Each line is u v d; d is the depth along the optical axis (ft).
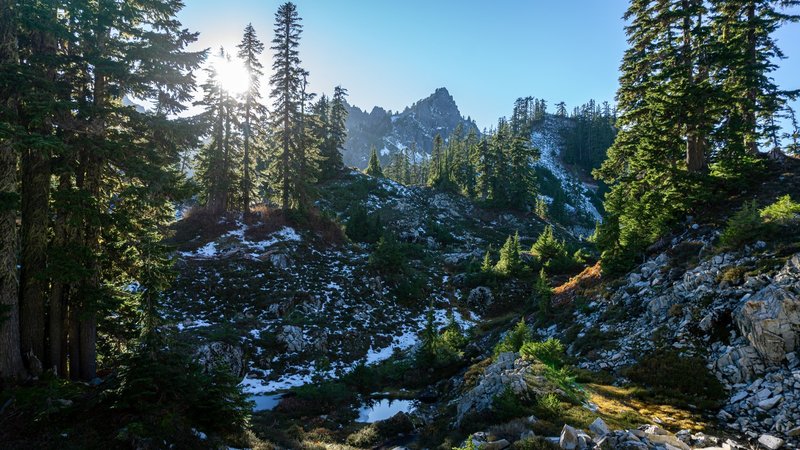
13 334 41.96
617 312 66.18
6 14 39.99
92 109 44.52
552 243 140.26
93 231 47.78
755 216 60.03
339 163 236.22
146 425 34.47
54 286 46.39
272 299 94.02
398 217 196.95
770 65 85.87
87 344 47.96
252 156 139.33
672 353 50.03
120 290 51.37
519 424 37.50
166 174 47.39
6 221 40.63
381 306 110.01
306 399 64.49
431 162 350.84
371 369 78.79
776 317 42.78
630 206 82.23
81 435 33.78
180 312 84.43
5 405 37.11
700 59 84.48
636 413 40.57
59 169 43.39
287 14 140.26
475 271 140.05
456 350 85.56
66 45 47.21
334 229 142.31
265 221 130.62
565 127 482.28
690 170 85.61
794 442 33.14
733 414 39.22
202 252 109.91
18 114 43.09
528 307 96.78
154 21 51.65
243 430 43.52
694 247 67.92
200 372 43.70
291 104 140.05
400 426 53.67
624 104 101.86
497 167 241.14
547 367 52.31
